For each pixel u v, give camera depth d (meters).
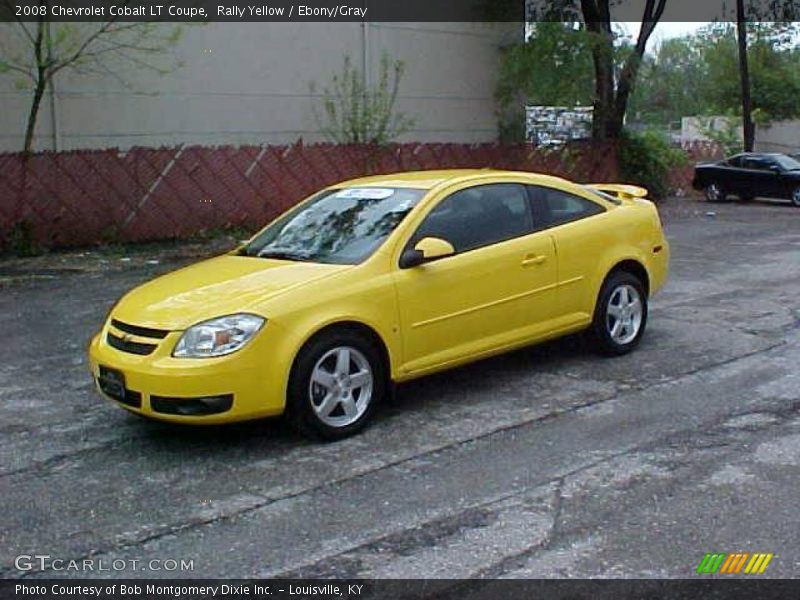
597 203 8.08
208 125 18.34
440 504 5.21
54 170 15.18
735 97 38.09
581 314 7.81
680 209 23.95
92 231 15.72
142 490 5.50
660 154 26.30
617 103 24.94
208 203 17.06
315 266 6.50
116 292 11.90
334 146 18.72
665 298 10.98
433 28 21.73
